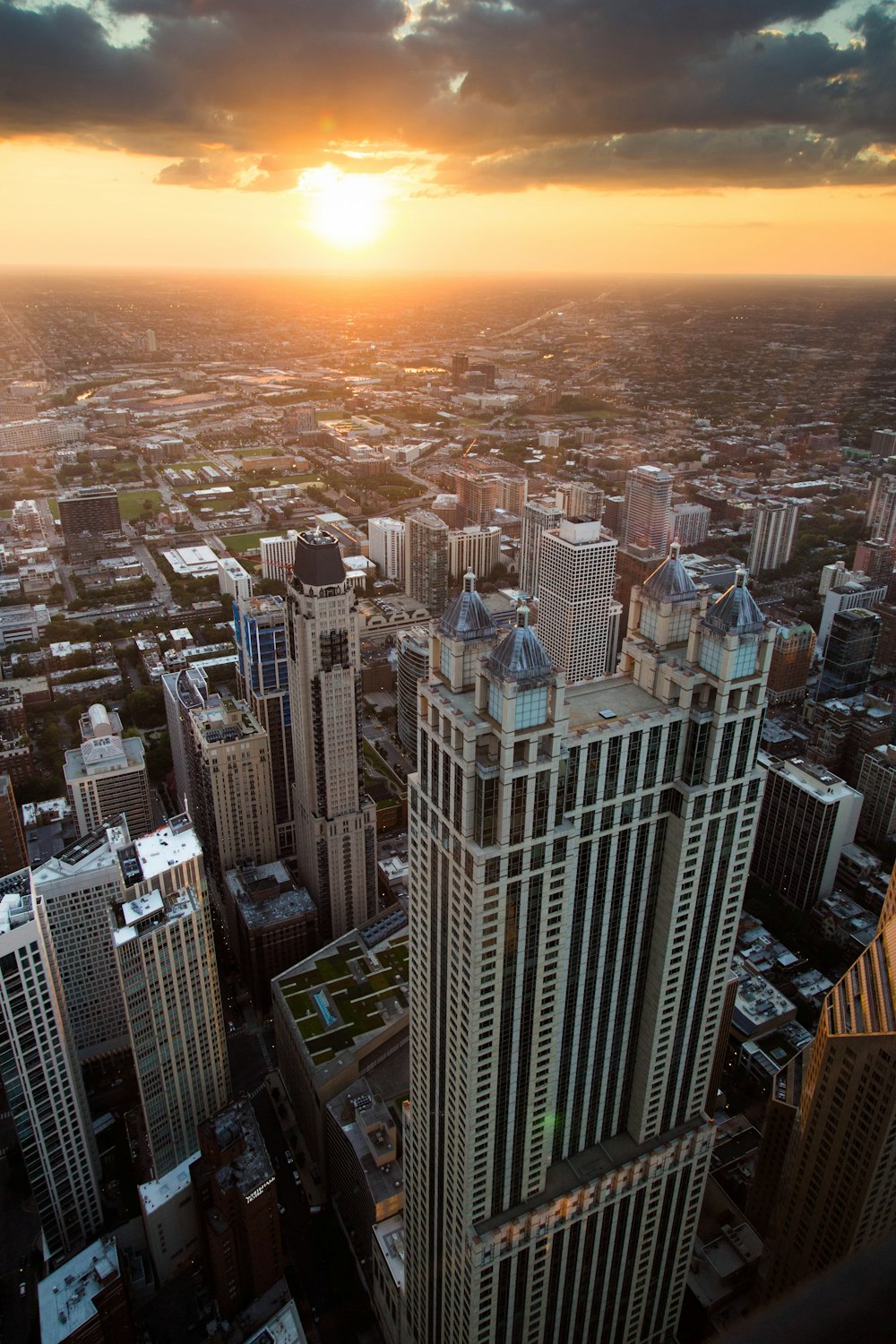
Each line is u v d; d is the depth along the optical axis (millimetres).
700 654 166625
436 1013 183250
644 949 188125
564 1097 194250
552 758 152750
